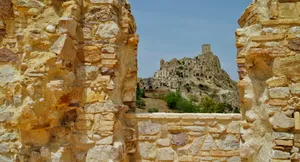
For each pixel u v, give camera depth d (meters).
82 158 3.72
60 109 3.68
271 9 3.53
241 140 3.79
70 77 3.64
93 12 3.88
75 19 3.68
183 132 4.02
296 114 3.34
